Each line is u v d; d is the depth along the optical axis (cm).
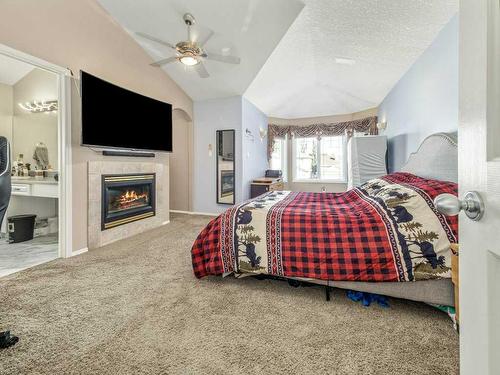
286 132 667
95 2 313
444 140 225
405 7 243
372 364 125
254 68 415
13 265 261
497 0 49
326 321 162
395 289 173
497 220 47
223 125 515
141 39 375
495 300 48
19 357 132
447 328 154
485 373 51
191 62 314
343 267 179
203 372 121
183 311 174
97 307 179
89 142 289
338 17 287
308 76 494
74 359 130
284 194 331
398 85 399
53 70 268
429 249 162
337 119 639
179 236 372
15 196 366
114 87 325
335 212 205
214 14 322
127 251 306
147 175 409
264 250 200
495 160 48
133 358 131
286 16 308
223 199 521
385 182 238
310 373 120
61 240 284
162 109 417
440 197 56
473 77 55
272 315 169
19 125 402
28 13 243
